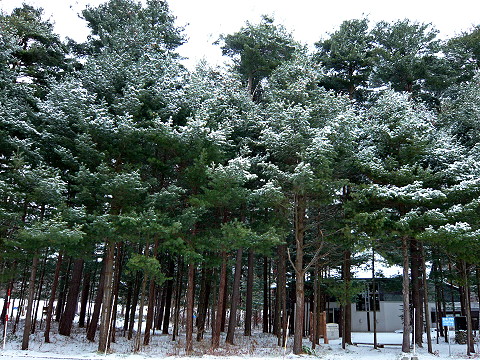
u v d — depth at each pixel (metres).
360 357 19.34
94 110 17.91
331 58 26.92
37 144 18.42
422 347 23.47
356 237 19.12
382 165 20.30
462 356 19.83
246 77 27.34
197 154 18.88
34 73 22.23
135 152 18.89
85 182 16.95
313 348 21.56
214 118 20.58
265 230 19.09
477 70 25.98
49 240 15.48
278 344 23.45
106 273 18.50
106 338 17.94
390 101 21.70
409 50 27.69
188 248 17.80
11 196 16.28
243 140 20.38
